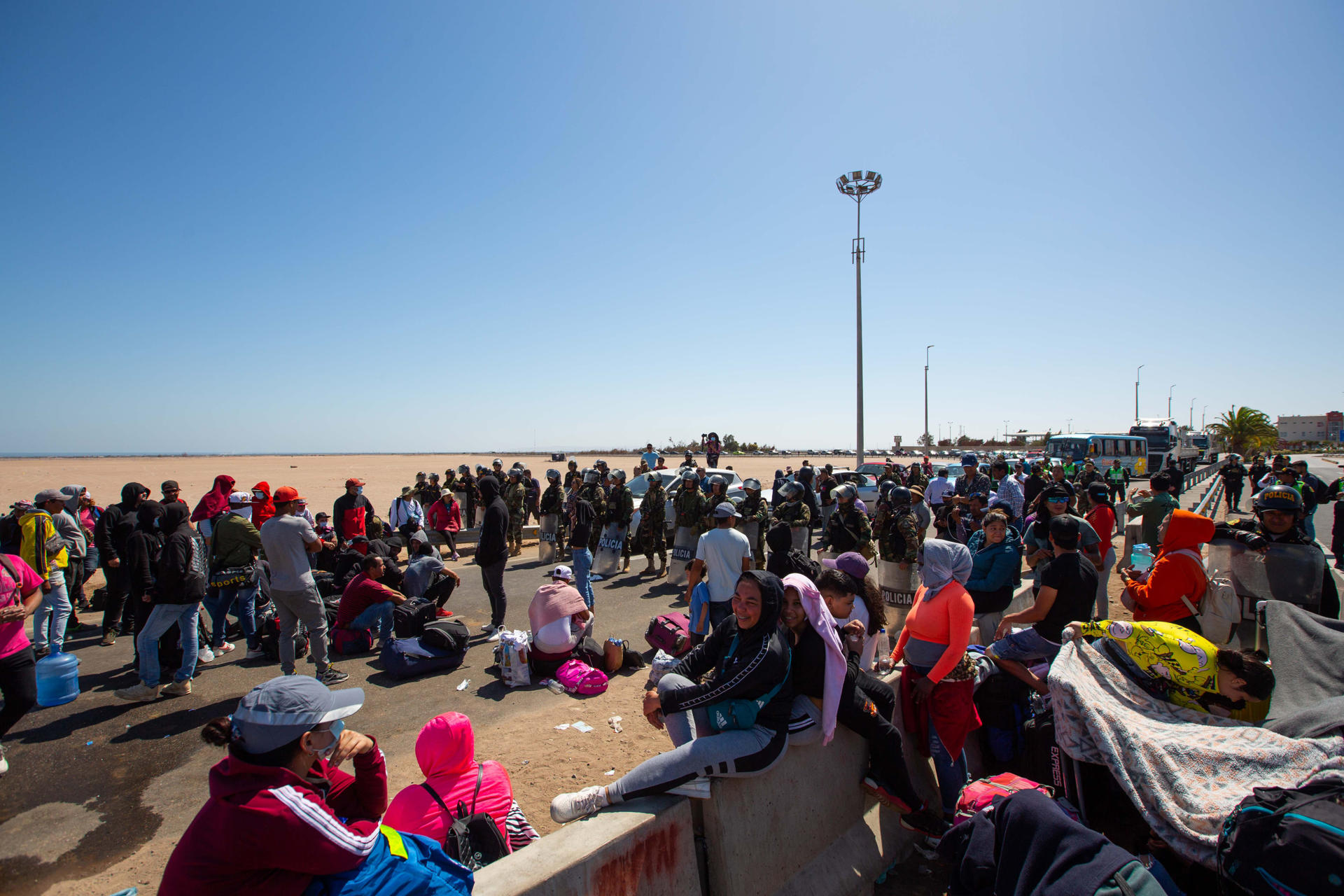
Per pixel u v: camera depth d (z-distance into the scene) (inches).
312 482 1688.0
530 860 88.9
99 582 456.1
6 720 166.9
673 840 102.7
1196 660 131.5
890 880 135.6
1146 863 105.7
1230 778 114.8
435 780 118.0
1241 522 209.3
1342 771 103.7
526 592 403.9
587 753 185.0
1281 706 143.5
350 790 97.6
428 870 82.7
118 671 262.8
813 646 125.4
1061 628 159.9
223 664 269.1
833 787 132.9
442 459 4249.5
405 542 457.4
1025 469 751.7
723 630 125.7
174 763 184.2
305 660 274.1
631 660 262.4
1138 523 388.2
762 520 370.3
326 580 328.8
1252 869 92.6
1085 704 126.0
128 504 306.7
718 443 871.1
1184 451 1689.2
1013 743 159.9
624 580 446.3
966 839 115.9
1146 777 115.7
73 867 138.6
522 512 553.0
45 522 266.5
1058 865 94.7
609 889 92.1
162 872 137.1
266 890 75.3
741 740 110.3
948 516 354.6
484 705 224.1
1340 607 256.8
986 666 161.5
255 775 77.9
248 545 273.9
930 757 151.1
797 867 120.6
